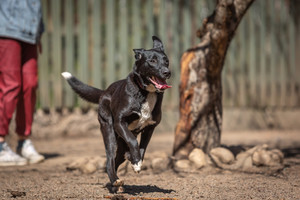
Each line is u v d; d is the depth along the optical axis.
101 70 13.96
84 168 7.80
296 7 16.31
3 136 8.85
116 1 14.40
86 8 13.68
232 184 6.42
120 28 14.15
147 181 6.91
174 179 6.98
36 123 13.20
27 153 9.09
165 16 14.52
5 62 8.76
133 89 5.80
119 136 6.32
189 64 8.32
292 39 16.19
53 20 13.31
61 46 13.44
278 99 16.17
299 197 5.55
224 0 7.68
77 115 13.80
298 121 16.36
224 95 15.26
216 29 7.91
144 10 14.42
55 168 8.38
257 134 14.14
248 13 15.54
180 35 14.81
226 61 15.25
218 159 7.91
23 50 9.18
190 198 5.58
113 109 6.00
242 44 15.41
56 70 13.36
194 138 8.28
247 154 8.12
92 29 13.82
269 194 5.73
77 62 14.30
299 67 16.39
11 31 8.67
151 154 8.48
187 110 8.30
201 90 8.26
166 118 14.62
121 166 7.63
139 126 6.05
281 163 8.02
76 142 12.52
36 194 5.97
